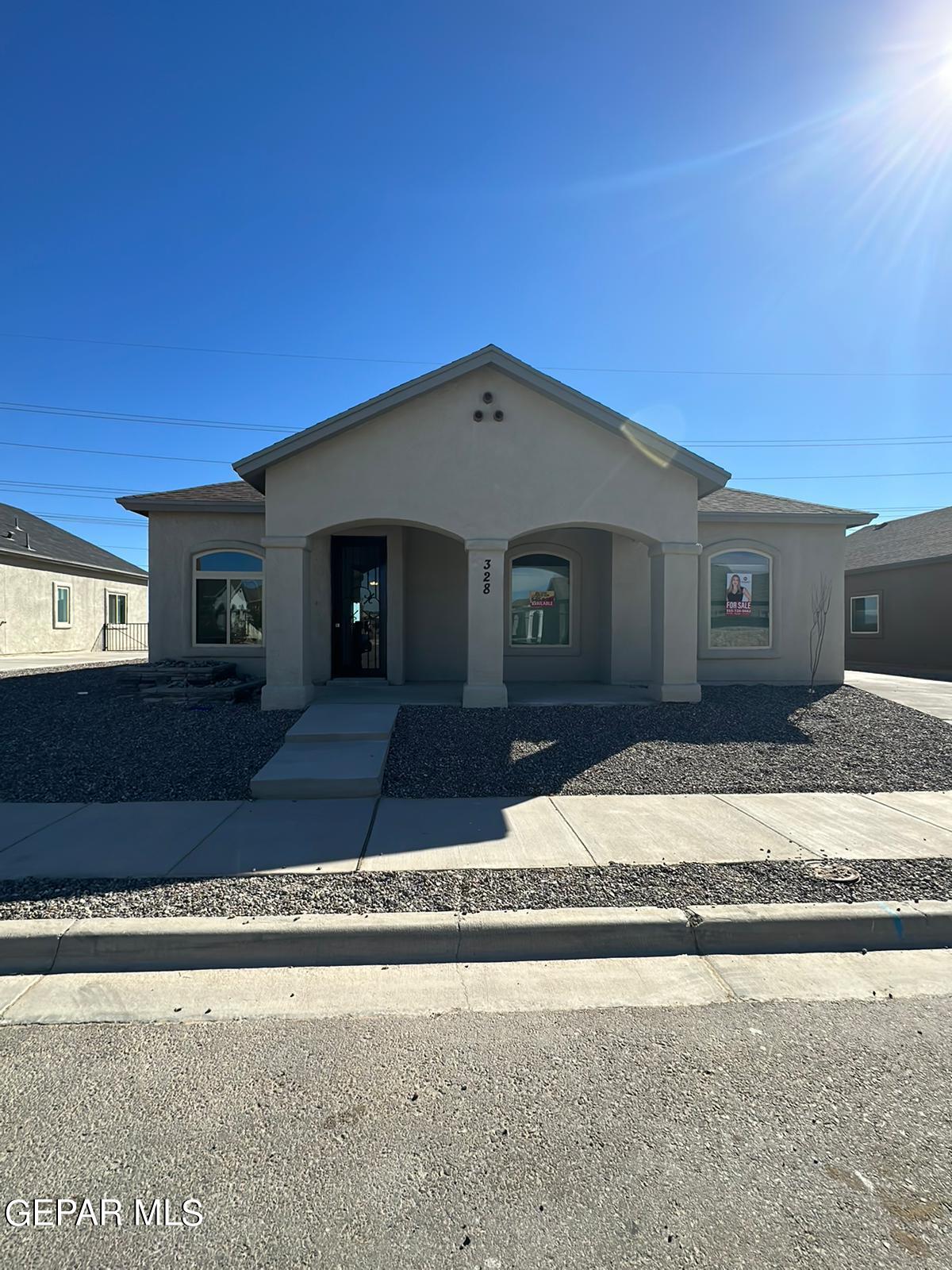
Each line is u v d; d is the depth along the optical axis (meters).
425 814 6.30
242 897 4.51
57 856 5.21
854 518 14.04
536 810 6.44
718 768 7.82
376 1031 3.38
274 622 10.38
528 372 10.49
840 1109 2.84
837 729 9.48
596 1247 2.21
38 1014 3.51
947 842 5.64
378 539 13.80
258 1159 2.57
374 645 13.87
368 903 4.43
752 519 13.90
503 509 10.69
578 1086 2.98
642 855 5.33
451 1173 2.50
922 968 4.04
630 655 13.44
